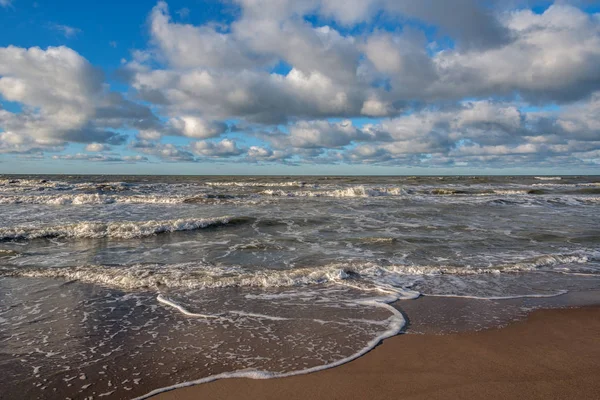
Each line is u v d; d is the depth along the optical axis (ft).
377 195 92.07
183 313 19.51
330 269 26.58
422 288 23.81
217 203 72.02
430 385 12.58
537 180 196.34
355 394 12.05
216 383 12.84
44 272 26.32
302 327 17.78
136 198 74.23
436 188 118.42
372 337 16.62
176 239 38.96
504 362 14.23
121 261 30.12
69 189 103.76
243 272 26.94
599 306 20.65
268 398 11.91
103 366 14.08
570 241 38.32
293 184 136.15
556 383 12.63
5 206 64.54
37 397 12.12
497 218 54.19
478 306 20.65
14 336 16.62
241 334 16.96
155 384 12.83
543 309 20.17
